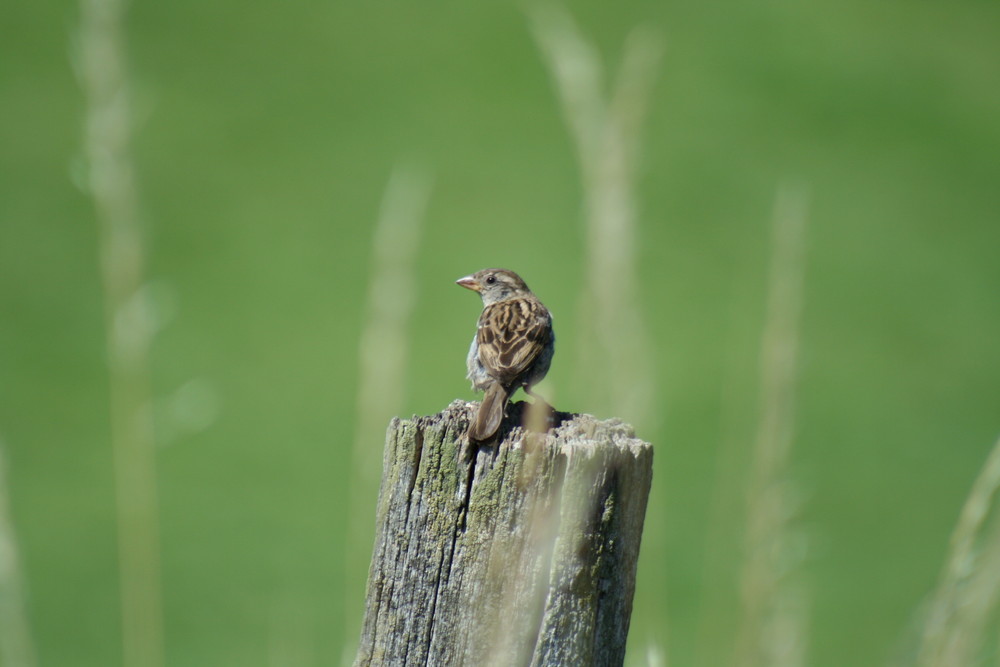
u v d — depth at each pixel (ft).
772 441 17.85
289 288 59.88
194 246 60.64
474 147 72.43
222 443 47.78
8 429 45.75
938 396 54.60
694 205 68.33
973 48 89.35
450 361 54.54
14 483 42.37
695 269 62.95
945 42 89.51
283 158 70.23
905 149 73.77
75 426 46.55
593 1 86.99
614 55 78.07
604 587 13.00
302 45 81.61
